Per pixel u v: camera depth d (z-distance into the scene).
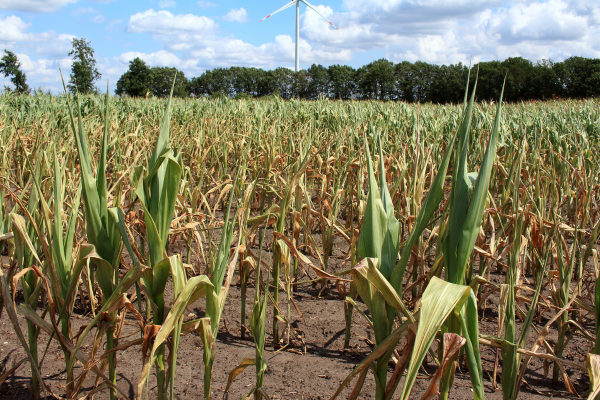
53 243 1.78
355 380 2.42
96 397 2.21
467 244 1.37
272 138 6.50
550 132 8.10
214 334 1.63
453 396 2.28
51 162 2.76
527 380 2.51
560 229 3.02
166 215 1.63
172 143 6.10
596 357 1.39
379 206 1.48
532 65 58.19
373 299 1.48
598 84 54.88
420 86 67.31
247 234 2.54
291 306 3.48
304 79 75.06
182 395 2.24
